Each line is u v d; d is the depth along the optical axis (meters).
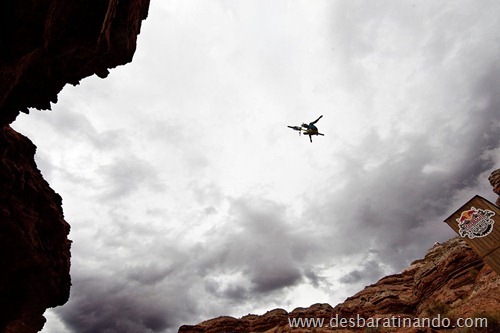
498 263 15.00
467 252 28.84
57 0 8.54
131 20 12.62
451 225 17.64
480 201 17.06
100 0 10.11
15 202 13.62
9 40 8.30
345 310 39.81
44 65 11.06
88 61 12.23
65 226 17.48
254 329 44.97
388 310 34.06
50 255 15.87
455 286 26.83
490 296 18.80
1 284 13.66
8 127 15.05
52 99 13.28
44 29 8.70
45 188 16.73
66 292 17.88
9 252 13.42
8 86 9.52
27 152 16.02
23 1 7.76
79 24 10.42
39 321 15.90
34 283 14.93
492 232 15.91
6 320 14.18
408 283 40.16
